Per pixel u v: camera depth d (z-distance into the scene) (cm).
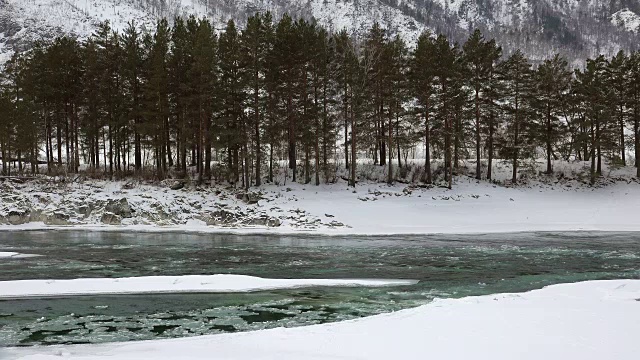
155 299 1517
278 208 4094
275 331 1060
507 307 1222
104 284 1691
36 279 1812
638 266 2083
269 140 4497
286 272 1995
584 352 841
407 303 1454
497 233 3512
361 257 2406
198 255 2470
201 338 1030
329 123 4666
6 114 4625
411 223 3916
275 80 4472
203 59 4241
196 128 4553
